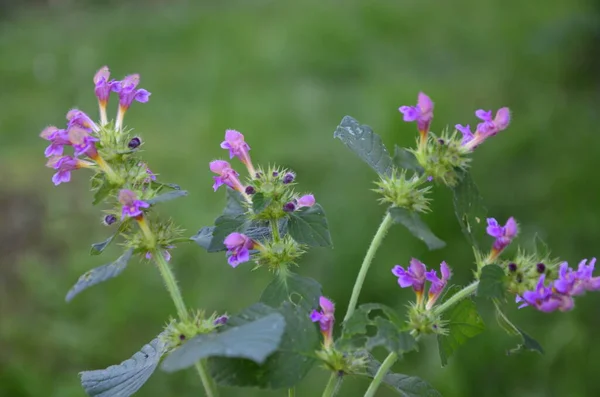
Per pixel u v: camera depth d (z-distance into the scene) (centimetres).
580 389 73
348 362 36
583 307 81
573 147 104
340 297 82
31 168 116
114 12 229
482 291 36
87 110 144
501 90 128
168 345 37
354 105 133
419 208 38
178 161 114
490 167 102
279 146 113
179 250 92
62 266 94
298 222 38
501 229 37
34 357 81
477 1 201
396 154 36
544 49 132
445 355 38
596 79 132
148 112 141
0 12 239
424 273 38
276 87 148
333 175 102
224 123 124
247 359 35
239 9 219
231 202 40
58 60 179
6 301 88
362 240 87
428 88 126
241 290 86
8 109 149
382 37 179
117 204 39
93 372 38
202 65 166
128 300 86
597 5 132
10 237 98
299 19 189
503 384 74
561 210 93
